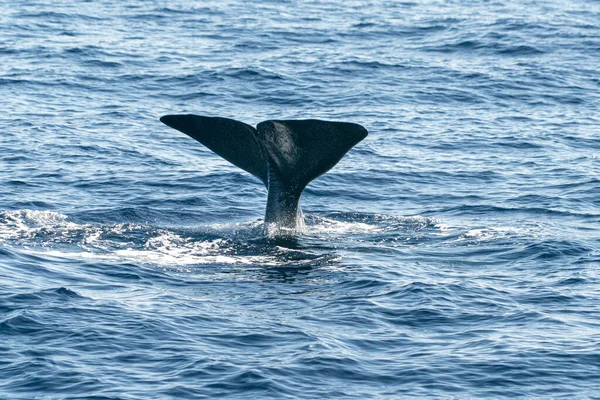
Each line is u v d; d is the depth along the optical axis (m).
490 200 98.00
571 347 57.72
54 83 150.88
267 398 50.88
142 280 68.44
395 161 114.31
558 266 73.75
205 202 95.50
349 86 155.75
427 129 130.88
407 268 72.62
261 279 69.38
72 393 50.94
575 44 190.62
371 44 191.12
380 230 83.81
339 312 62.91
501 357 56.19
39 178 101.50
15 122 126.88
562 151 120.19
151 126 129.38
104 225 82.06
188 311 62.47
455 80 160.75
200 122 76.94
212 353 56.03
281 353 56.16
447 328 60.81
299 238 79.69
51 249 74.62
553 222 88.69
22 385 51.69
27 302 62.50
